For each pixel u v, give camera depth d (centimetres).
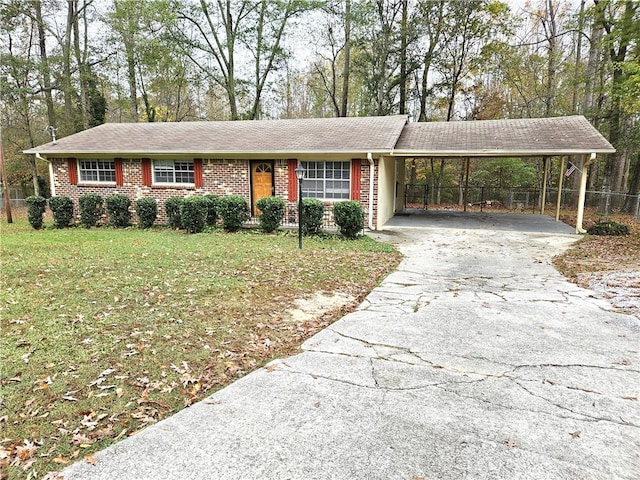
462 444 246
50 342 388
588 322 457
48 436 254
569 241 1024
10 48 1877
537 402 293
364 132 1305
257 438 252
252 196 1298
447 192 2347
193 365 352
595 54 1728
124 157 1334
